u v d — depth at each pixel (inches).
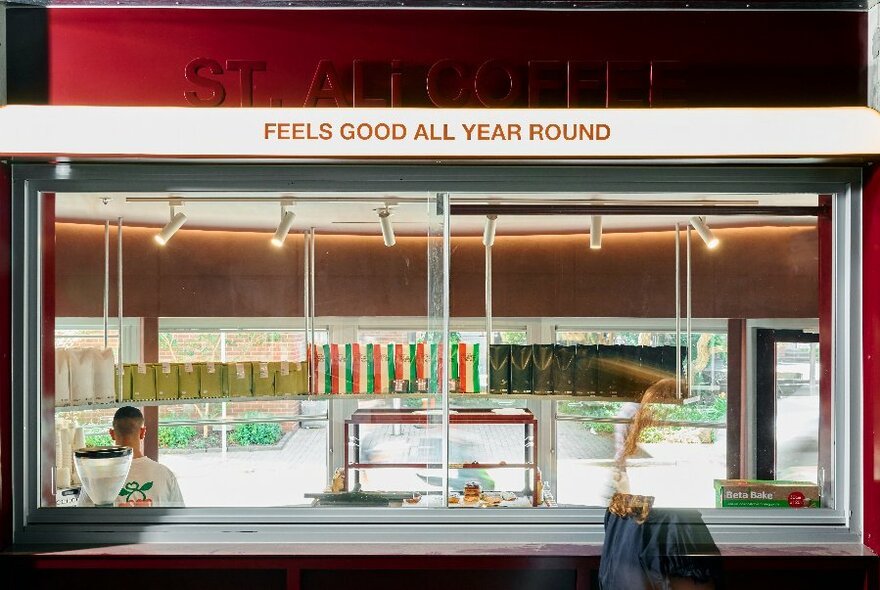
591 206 123.6
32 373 99.1
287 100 98.5
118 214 155.2
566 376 146.9
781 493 103.2
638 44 98.5
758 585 96.3
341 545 98.0
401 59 98.5
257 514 100.0
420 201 129.9
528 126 94.7
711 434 161.3
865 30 98.0
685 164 99.4
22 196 98.4
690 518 85.7
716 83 98.5
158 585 96.0
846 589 95.9
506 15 98.4
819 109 93.4
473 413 158.2
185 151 94.0
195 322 165.6
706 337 165.0
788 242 160.2
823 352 106.3
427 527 100.0
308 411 162.6
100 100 98.0
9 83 97.5
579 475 163.2
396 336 170.2
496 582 96.0
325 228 168.1
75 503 120.6
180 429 160.9
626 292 166.7
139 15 97.9
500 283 167.9
